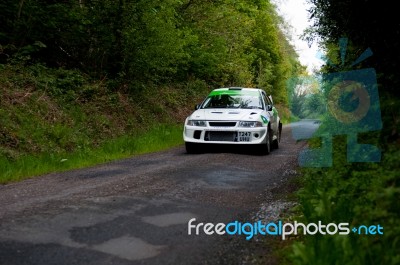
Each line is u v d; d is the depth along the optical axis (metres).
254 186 6.32
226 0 22.23
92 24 13.93
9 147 8.72
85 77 13.84
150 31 14.22
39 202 5.14
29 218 4.42
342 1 5.71
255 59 40.34
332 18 6.39
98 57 14.73
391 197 3.17
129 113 14.16
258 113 10.17
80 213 4.63
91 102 12.97
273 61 44.34
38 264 3.29
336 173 4.82
